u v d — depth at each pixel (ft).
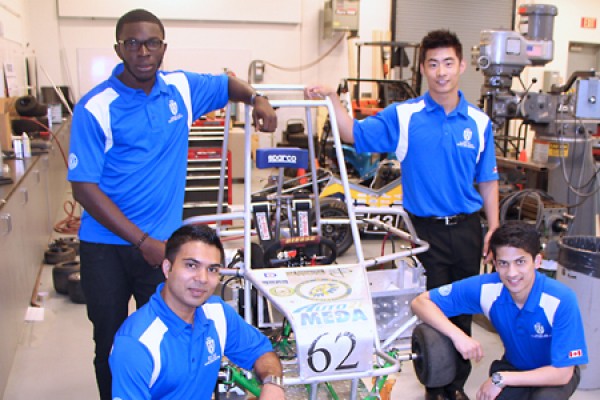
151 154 6.86
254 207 8.14
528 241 6.52
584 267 9.11
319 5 31.86
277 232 9.04
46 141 16.26
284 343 8.32
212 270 5.22
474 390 9.34
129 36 6.39
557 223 11.60
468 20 34.45
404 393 9.23
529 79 34.96
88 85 29.19
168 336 5.22
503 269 6.66
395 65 26.81
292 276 6.88
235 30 31.07
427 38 8.18
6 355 8.89
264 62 31.58
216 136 18.08
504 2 34.91
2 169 11.03
